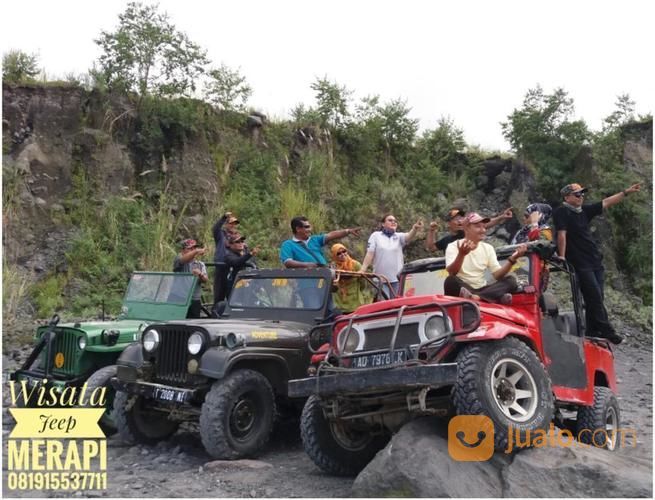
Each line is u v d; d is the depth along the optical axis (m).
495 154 20.53
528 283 6.07
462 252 5.75
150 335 6.79
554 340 6.04
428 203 18.61
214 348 6.34
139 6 16.20
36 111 15.08
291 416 7.18
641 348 14.88
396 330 5.27
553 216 7.91
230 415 6.18
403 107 19.78
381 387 5.14
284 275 7.85
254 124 17.66
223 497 5.21
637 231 18.72
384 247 9.13
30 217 14.03
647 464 5.30
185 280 8.29
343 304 7.88
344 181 17.94
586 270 7.64
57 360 7.54
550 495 4.67
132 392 6.62
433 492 4.54
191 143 16.30
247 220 15.51
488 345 5.14
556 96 19.36
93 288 13.45
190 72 16.44
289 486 5.56
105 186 15.11
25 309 12.58
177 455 6.58
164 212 15.05
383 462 4.86
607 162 19.20
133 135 15.84
